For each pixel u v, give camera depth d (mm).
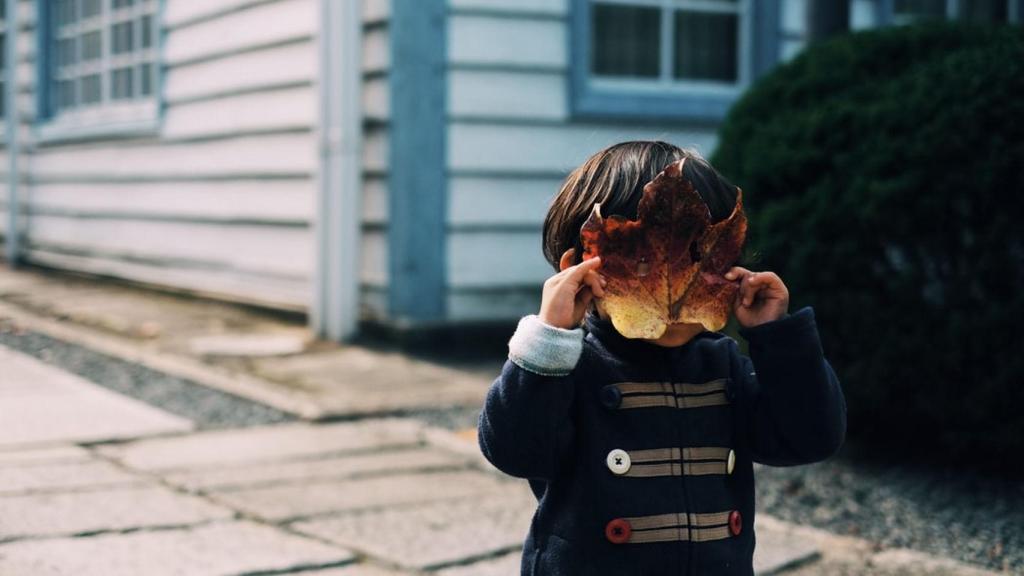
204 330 7348
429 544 3574
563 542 1976
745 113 4910
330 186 6938
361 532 3668
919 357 4207
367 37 6957
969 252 4137
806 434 2002
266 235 7930
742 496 2061
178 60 8836
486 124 6910
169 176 9031
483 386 5910
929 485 4309
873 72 4676
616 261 1920
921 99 4266
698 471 1992
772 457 2068
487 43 6867
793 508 4066
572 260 2027
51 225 10969
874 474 4434
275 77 7738
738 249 1952
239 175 8180
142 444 4656
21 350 6676
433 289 6828
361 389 5711
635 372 2018
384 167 6867
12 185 11359
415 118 6711
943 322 4168
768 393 2014
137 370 6160
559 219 2086
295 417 5234
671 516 1946
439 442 4852
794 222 4453
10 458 4328
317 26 6891
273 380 5871
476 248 6938
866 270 4293
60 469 4215
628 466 1957
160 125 9039
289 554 3428
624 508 1945
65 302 8609
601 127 7266
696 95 7543
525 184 7055
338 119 6848
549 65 7062
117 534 3525
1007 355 4082
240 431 4941
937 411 4219
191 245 8789
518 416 1912
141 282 9422
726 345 2156
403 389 5746
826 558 3566
